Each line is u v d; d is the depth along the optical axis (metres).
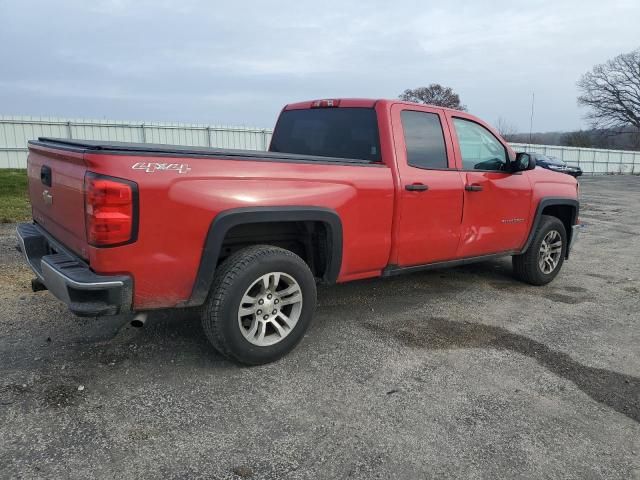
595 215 13.17
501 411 3.01
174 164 2.94
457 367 3.57
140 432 2.66
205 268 3.11
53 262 3.06
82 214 2.89
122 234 2.79
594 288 5.85
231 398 3.04
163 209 2.90
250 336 3.35
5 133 19.94
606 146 62.16
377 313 4.66
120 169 2.77
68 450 2.49
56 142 3.54
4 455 2.43
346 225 3.77
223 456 2.49
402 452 2.58
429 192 4.32
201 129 23.27
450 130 4.62
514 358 3.77
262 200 3.27
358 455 2.54
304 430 2.74
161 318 4.23
